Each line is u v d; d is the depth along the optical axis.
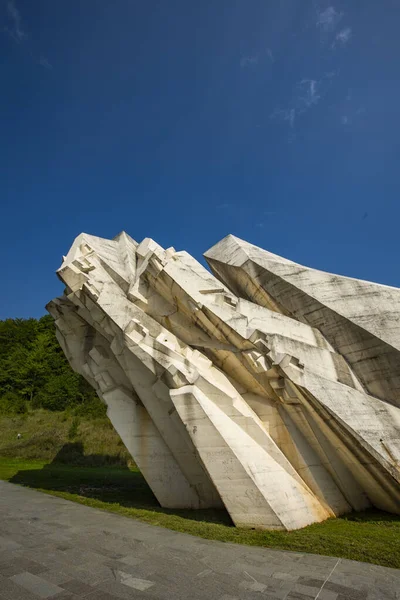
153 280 11.74
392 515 9.55
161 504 10.95
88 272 11.84
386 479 9.24
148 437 11.46
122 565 5.92
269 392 10.33
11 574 5.42
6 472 18.88
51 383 40.72
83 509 10.48
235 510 8.30
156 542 7.20
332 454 10.12
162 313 11.73
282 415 10.23
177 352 10.12
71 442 28.88
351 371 11.34
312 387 9.55
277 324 11.16
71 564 5.92
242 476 8.34
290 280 13.00
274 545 6.97
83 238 13.08
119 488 15.00
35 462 24.20
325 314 12.18
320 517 9.01
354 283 12.33
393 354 10.83
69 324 13.59
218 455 8.60
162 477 11.09
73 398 39.34
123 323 10.80
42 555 6.32
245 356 10.20
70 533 7.79
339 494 9.98
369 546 6.77
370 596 4.89
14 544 6.93
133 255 14.70
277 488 8.54
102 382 12.28
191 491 10.80
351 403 9.77
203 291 10.97
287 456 9.80
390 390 10.71
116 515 9.74
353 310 11.83
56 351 46.66
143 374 10.59
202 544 7.09
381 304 11.62
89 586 5.07
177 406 9.20
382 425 9.62
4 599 4.58
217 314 10.48
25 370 42.47
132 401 11.88
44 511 10.07
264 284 13.62
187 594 4.89
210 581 5.34
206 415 8.86
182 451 10.74
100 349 12.52
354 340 11.56
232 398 9.49
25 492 13.28
